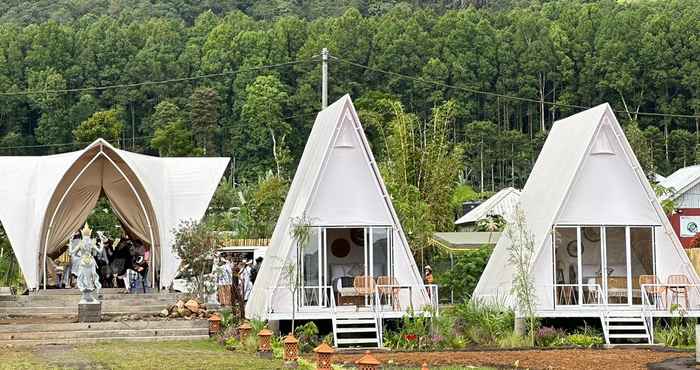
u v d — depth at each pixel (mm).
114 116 94062
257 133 111062
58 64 121000
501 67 119125
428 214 45781
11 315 30703
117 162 36719
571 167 30891
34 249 35031
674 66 111688
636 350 26141
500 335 28344
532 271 29844
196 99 112312
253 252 42562
